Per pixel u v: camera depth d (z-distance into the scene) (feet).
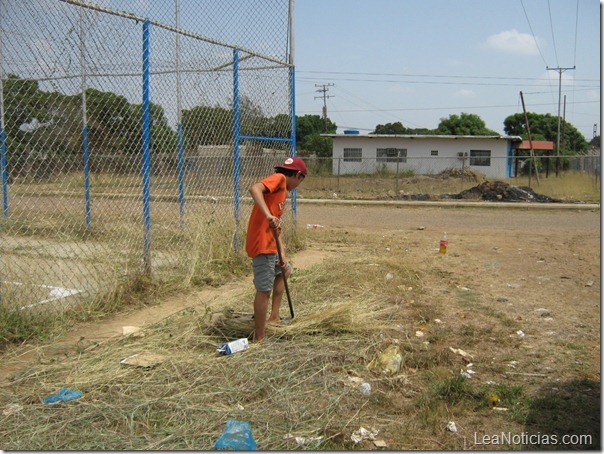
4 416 11.30
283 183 16.12
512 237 39.99
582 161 93.45
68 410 11.57
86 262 20.22
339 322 16.85
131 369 13.64
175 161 25.32
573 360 15.19
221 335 16.26
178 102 24.90
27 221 22.68
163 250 23.93
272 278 15.75
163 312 18.85
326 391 12.83
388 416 12.00
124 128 22.50
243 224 27.73
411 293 22.08
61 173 23.80
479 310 19.92
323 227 43.80
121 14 20.17
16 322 15.79
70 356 14.56
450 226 46.96
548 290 23.04
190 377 13.39
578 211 62.85
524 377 14.10
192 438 10.69
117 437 10.62
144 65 20.51
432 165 127.24
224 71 26.12
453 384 13.12
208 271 23.57
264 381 13.15
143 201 20.81
